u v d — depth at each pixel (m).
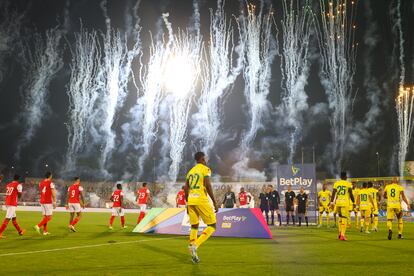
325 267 7.28
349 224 19.69
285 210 22.95
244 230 13.35
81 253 9.00
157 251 9.43
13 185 13.22
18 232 13.93
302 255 8.90
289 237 13.73
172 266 7.30
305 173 22.61
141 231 14.75
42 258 8.19
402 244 11.52
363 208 16.78
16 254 8.77
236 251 9.57
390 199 13.67
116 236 13.41
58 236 13.29
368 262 7.91
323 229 18.69
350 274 6.59
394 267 7.33
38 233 14.39
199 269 6.99
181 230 14.19
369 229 18.64
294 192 22.20
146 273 6.58
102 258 8.26
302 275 6.49
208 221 8.15
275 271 6.84
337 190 13.22
